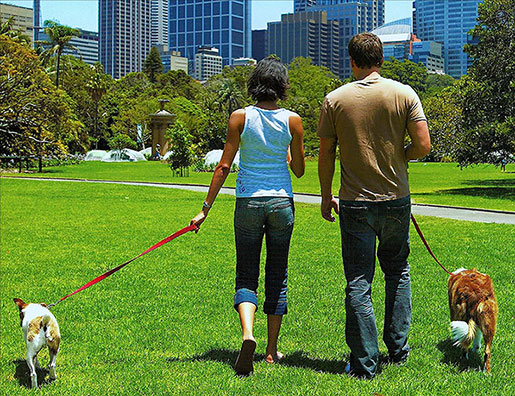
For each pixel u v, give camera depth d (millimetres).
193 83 120312
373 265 4289
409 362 4488
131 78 112750
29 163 53594
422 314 6074
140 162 70312
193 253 10695
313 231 13523
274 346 4633
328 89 93750
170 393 3879
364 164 4172
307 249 10891
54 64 83125
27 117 44125
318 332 5559
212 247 11375
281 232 4484
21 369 4734
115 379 4281
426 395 3787
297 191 27719
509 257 9594
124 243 12102
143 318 6324
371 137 4164
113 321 6246
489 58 26078
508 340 5055
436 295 7016
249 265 4504
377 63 4293
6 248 11461
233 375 4219
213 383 4027
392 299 4484
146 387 4000
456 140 27922
